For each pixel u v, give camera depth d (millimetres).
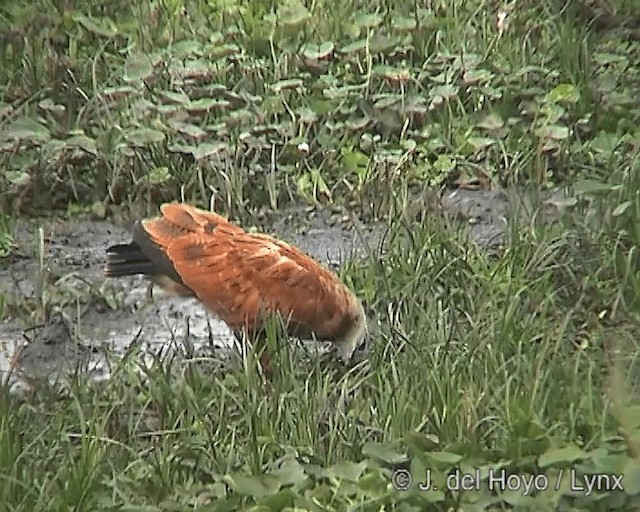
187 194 13398
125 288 12109
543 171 13625
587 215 12453
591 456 9055
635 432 9266
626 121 14258
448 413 9656
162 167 13609
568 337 10867
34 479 9258
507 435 9531
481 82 14484
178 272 10492
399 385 9977
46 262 12555
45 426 9805
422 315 10945
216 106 14109
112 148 13781
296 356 10539
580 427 9625
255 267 10328
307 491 9117
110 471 9484
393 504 8945
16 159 13648
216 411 10055
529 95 14391
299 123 14047
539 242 12086
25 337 11312
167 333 11508
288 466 9203
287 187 13445
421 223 12469
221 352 11055
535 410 9734
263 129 13930
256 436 9617
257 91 14570
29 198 13438
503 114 14281
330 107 14234
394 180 13391
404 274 11719
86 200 13523
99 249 12844
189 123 14023
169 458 9477
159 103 14281
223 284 10367
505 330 10680
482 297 11383
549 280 11711
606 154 13664
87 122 14234
